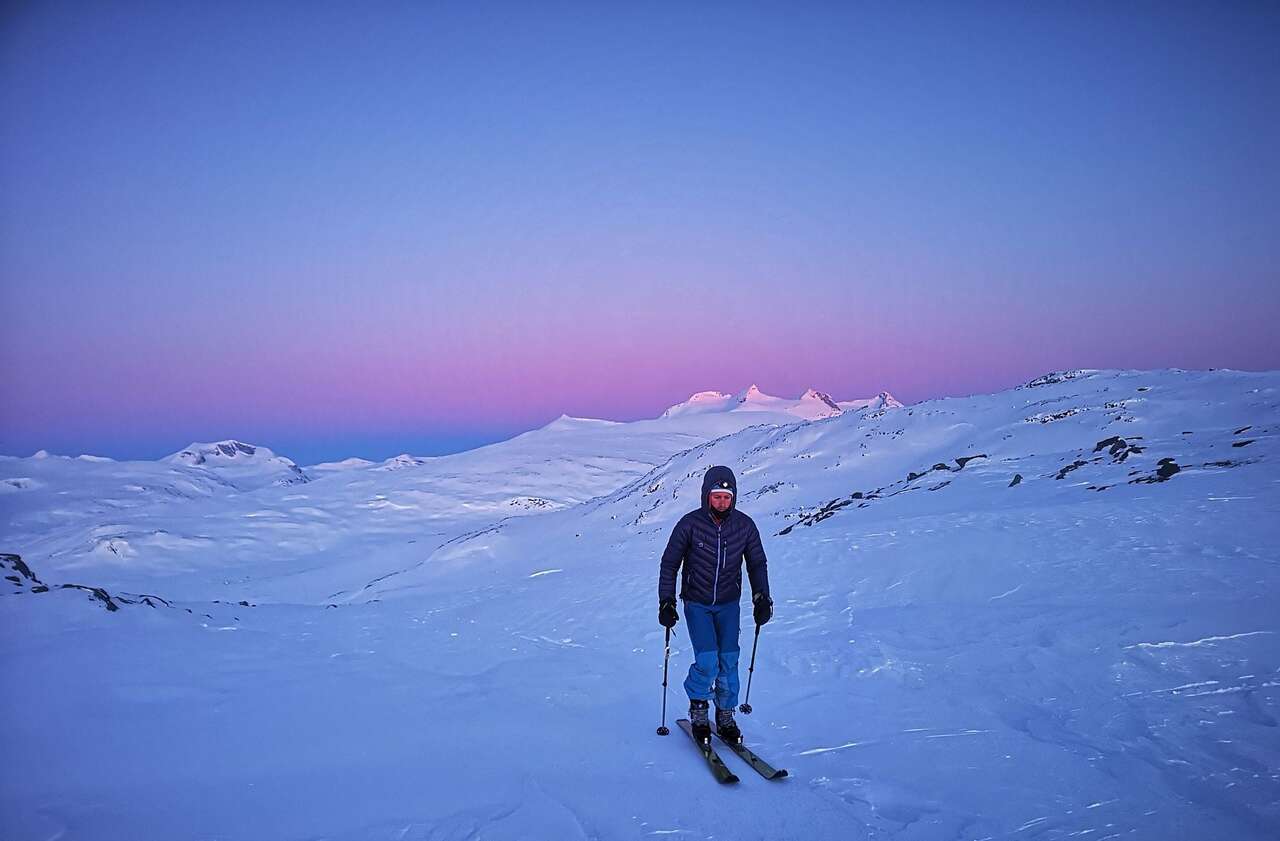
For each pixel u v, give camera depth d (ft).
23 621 25.88
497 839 11.89
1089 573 34.30
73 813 12.54
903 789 14.30
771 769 15.25
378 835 11.97
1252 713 17.43
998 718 18.60
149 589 373.61
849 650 26.86
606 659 29.60
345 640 34.35
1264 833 12.23
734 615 17.67
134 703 18.78
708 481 17.52
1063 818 12.89
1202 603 27.04
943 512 64.39
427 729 17.99
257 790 13.83
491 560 202.28
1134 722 17.48
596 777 14.90
